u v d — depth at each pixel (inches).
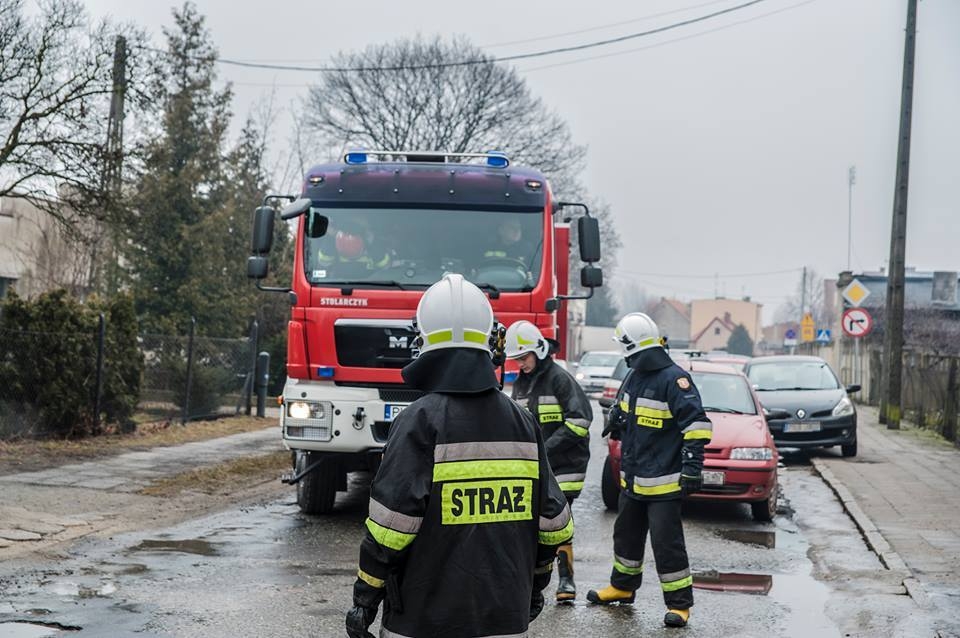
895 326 959.0
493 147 1820.9
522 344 300.2
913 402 1010.7
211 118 1235.9
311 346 404.8
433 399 141.7
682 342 4724.4
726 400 511.2
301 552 351.6
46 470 495.8
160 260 1179.3
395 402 398.6
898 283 963.3
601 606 296.2
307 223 416.2
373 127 1819.6
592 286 439.2
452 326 143.4
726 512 485.7
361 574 139.8
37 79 702.5
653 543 280.1
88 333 613.6
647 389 286.0
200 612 266.7
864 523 437.4
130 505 422.9
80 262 1100.5
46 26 703.7
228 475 523.2
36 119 704.4
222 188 1238.3
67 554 330.0
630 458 287.9
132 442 625.9
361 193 419.2
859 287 1002.7
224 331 1205.7
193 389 788.0
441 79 1808.6
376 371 400.5
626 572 295.3
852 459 695.1
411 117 1823.3
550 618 280.4
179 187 1176.2
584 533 414.9
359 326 401.1
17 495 423.5
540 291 413.7
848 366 1675.7
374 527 136.9
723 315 5703.7
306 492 430.6
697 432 274.2
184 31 1256.2
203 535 376.2
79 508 406.9
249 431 753.0
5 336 572.4
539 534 146.5
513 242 418.3
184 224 1173.1
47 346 586.6
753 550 387.9
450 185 420.5
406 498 136.0
